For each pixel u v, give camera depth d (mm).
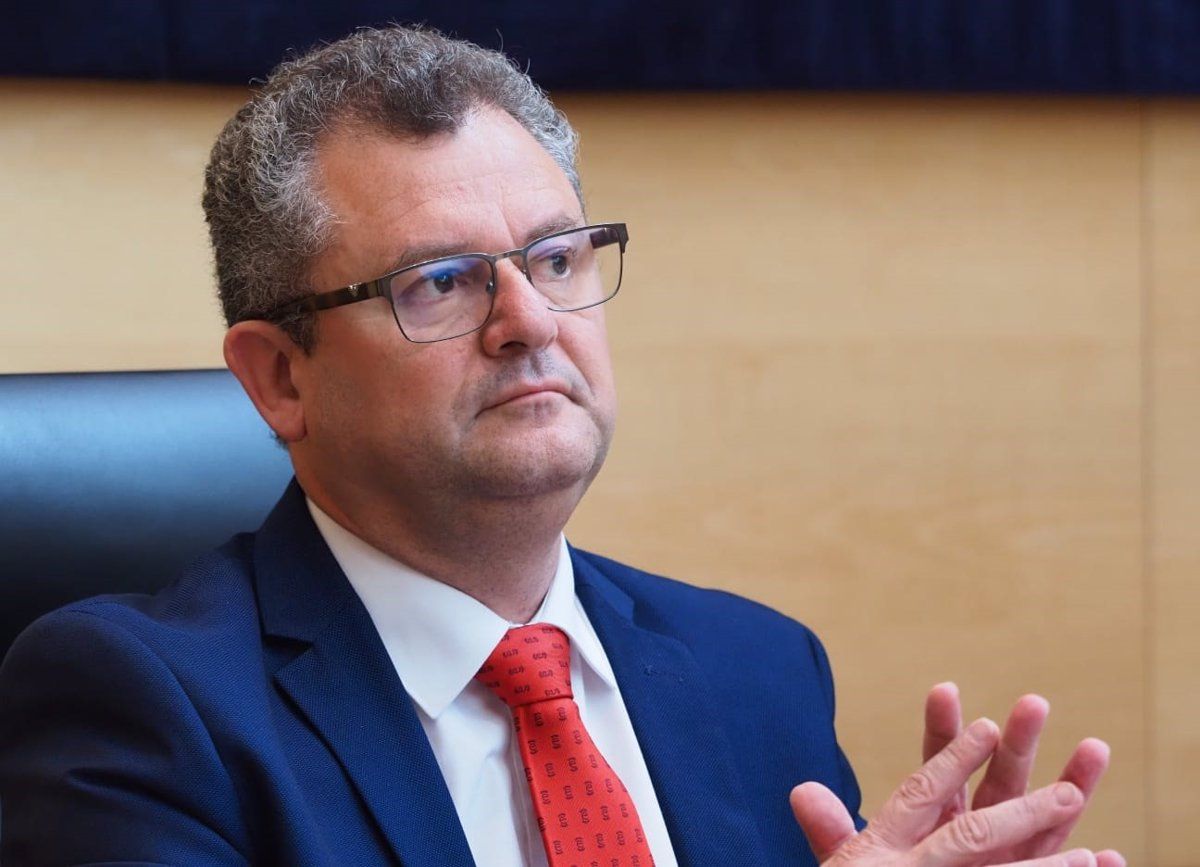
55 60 5539
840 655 6711
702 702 3928
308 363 3576
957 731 3365
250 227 3631
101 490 4102
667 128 6539
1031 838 3287
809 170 6680
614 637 3947
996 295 6855
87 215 5793
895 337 6766
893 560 6762
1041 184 6895
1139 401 6992
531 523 3498
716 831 3674
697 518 6590
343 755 3330
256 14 5762
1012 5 6551
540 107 3777
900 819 3088
